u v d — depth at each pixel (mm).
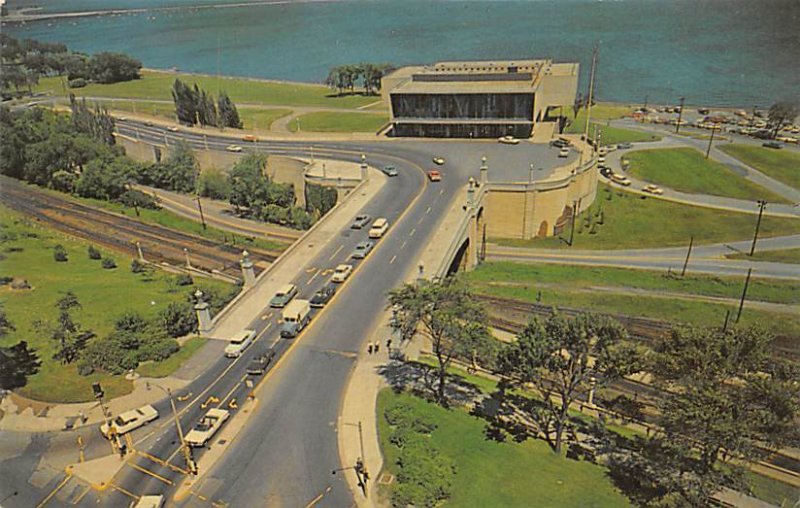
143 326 91750
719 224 143000
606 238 139375
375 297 97250
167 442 70438
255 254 135500
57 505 62281
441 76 183500
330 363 83375
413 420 71125
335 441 69250
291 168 168500
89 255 134000
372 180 147500
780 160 181750
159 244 142875
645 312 104312
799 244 131750
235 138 198375
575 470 66688
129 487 64125
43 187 184250
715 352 62344
